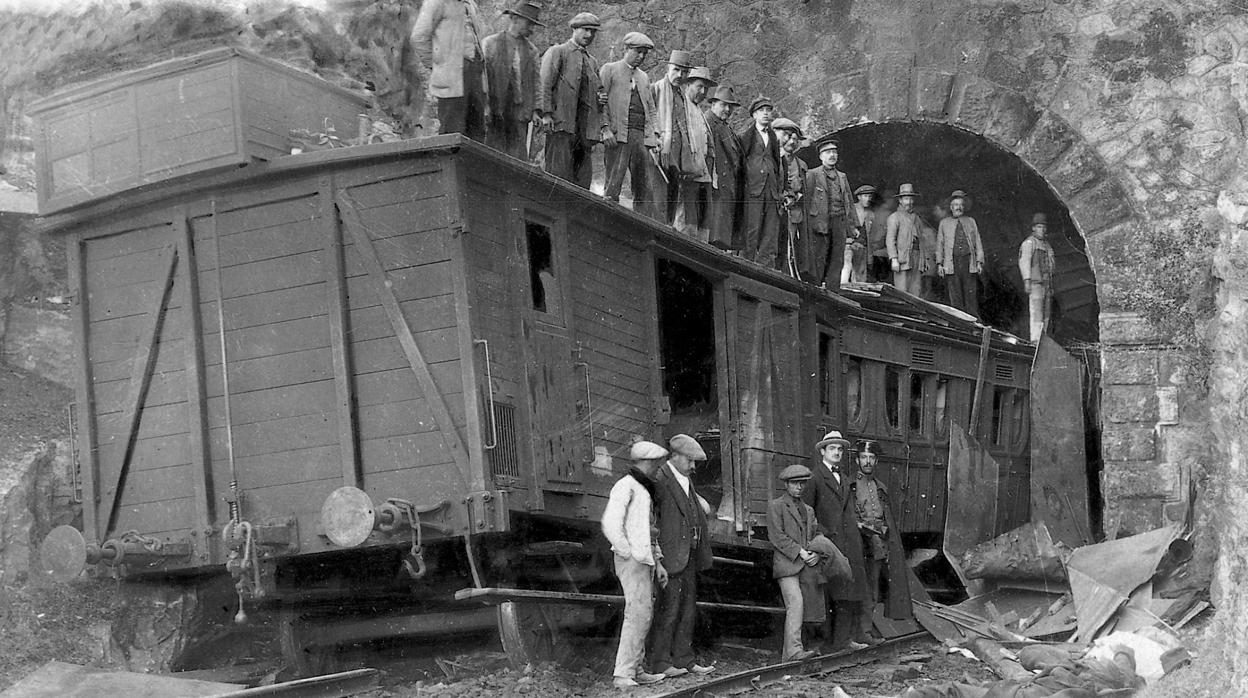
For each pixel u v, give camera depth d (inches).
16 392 462.0
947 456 763.4
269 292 364.2
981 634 549.0
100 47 519.5
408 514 340.8
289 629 400.5
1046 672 351.6
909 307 757.3
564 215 391.9
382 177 354.3
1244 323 486.3
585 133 487.5
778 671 415.5
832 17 770.2
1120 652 372.8
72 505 426.6
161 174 367.2
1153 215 701.9
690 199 548.4
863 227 815.7
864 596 471.2
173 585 396.5
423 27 407.5
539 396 366.9
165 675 378.9
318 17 569.9
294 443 359.6
